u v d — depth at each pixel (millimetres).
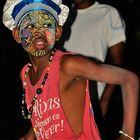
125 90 3402
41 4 3590
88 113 3438
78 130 3441
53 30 3584
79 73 3357
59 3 3684
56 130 3451
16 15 3664
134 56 11297
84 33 5051
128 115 3379
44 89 3475
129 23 12055
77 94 3418
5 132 8102
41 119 3535
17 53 11523
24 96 3742
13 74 11086
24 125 8359
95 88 5000
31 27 3568
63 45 5141
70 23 5133
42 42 3539
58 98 3418
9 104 9422
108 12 5082
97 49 5016
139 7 12234
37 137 3654
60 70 3412
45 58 3545
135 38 11789
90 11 5105
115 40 5020
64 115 3414
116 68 3402
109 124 7574
